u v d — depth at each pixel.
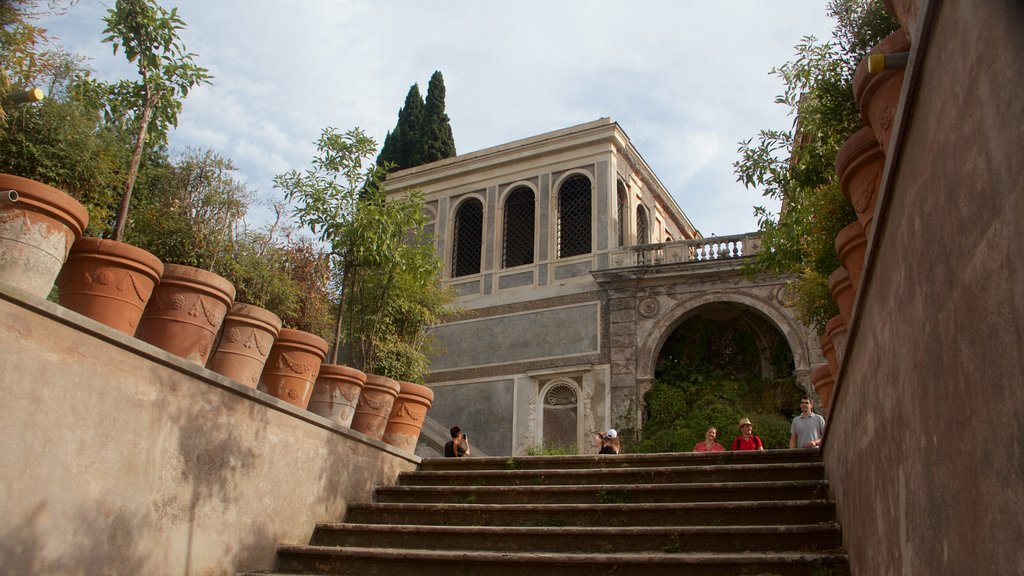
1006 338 1.75
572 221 21.86
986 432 1.92
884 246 3.16
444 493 6.41
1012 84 1.67
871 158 3.63
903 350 2.84
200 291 4.88
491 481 6.74
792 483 5.61
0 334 3.52
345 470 6.31
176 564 4.49
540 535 5.29
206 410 4.87
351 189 7.41
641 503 5.69
